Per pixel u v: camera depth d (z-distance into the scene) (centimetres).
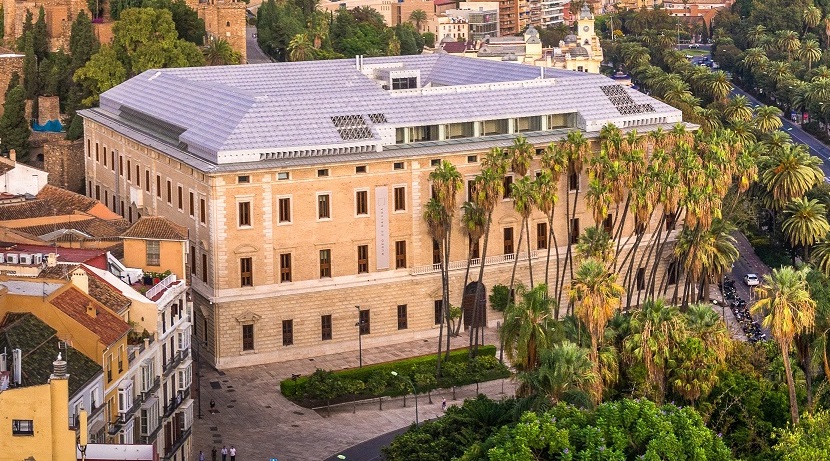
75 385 17475
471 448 18700
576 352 19638
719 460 18512
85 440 16425
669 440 17875
